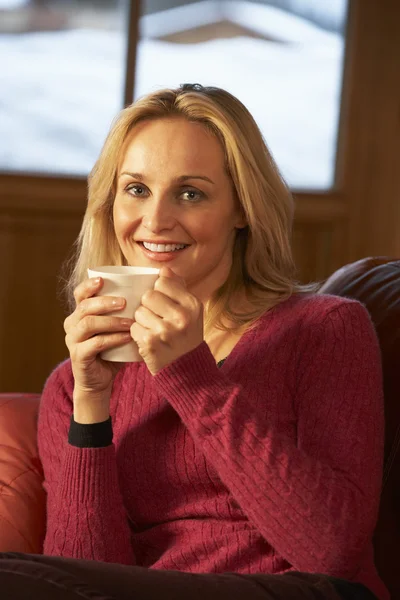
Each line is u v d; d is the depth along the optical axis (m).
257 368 1.95
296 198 5.46
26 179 4.78
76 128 4.93
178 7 5.02
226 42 5.20
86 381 1.90
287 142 5.50
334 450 1.80
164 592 1.58
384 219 5.81
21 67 4.72
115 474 1.96
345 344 1.90
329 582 1.70
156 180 1.95
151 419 2.00
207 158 1.96
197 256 2.00
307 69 5.45
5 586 1.50
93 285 1.72
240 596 1.60
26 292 4.94
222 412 1.75
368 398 1.86
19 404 2.36
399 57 5.62
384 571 2.11
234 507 1.91
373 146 5.68
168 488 1.97
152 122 1.98
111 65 4.93
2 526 2.07
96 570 1.60
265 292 2.08
